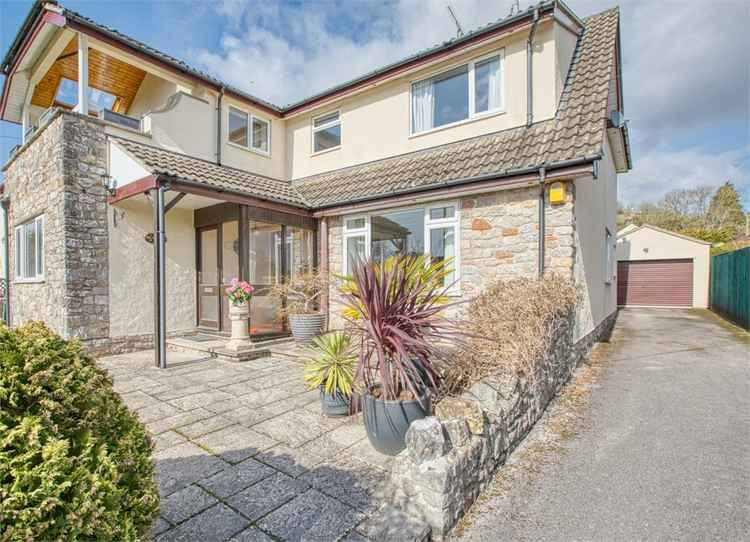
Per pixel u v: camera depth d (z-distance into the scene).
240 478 3.21
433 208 8.41
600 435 4.22
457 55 8.95
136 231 8.70
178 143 9.51
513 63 8.32
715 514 2.85
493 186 7.17
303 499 2.91
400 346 3.47
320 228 10.20
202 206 9.45
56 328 8.00
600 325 10.01
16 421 1.62
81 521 1.57
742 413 4.85
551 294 5.64
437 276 5.15
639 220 32.31
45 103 11.50
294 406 4.93
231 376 6.37
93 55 9.62
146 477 2.05
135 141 8.66
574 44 9.09
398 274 4.04
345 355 4.63
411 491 2.74
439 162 8.67
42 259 8.84
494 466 3.41
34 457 1.57
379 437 3.53
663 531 2.67
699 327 12.35
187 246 9.76
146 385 5.86
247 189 8.60
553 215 6.91
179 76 9.56
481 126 8.73
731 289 13.91
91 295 7.93
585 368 7.05
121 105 12.00
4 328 1.88
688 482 3.29
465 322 4.38
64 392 1.77
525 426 4.18
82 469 1.66
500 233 7.52
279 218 9.45
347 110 11.09
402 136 9.97
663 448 3.91
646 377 6.48
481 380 3.89
